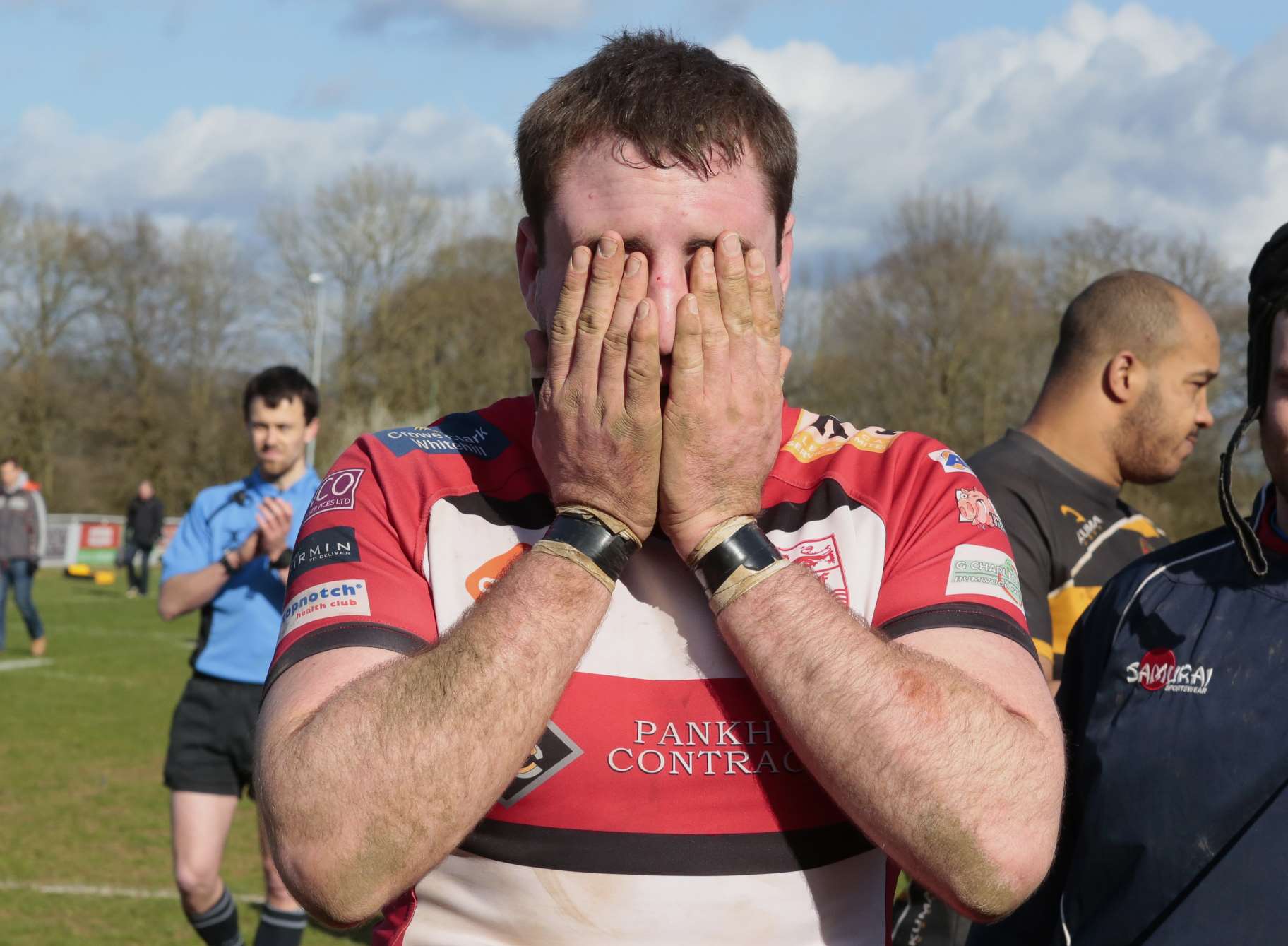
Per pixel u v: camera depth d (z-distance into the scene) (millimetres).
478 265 43188
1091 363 2996
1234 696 1728
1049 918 1926
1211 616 1810
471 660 1248
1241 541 1735
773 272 1417
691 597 1392
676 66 1389
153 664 13828
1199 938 1655
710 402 1332
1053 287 34438
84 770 8391
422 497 1458
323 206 41906
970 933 2055
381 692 1253
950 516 1459
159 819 7133
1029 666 1381
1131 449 2990
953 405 34562
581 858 1335
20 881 5875
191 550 4773
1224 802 1685
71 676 12773
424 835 1212
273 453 5031
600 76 1387
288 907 4434
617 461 1324
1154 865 1729
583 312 1332
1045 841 1266
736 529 1332
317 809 1217
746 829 1352
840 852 1395
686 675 1365
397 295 41969
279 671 1366
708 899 1337
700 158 1341
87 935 5113
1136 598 1933
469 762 1216
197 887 4469
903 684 1258
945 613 1387
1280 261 1736
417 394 41000
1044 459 2961
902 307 35406
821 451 1550
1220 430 23953
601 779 1341
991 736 1254
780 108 1437
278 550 4602
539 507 1461
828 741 1256
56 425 40562
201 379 43188
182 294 42844
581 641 1287
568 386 1340
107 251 41875
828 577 1426
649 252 1346
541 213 1418
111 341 42031
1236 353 25203
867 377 35969
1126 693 1857
